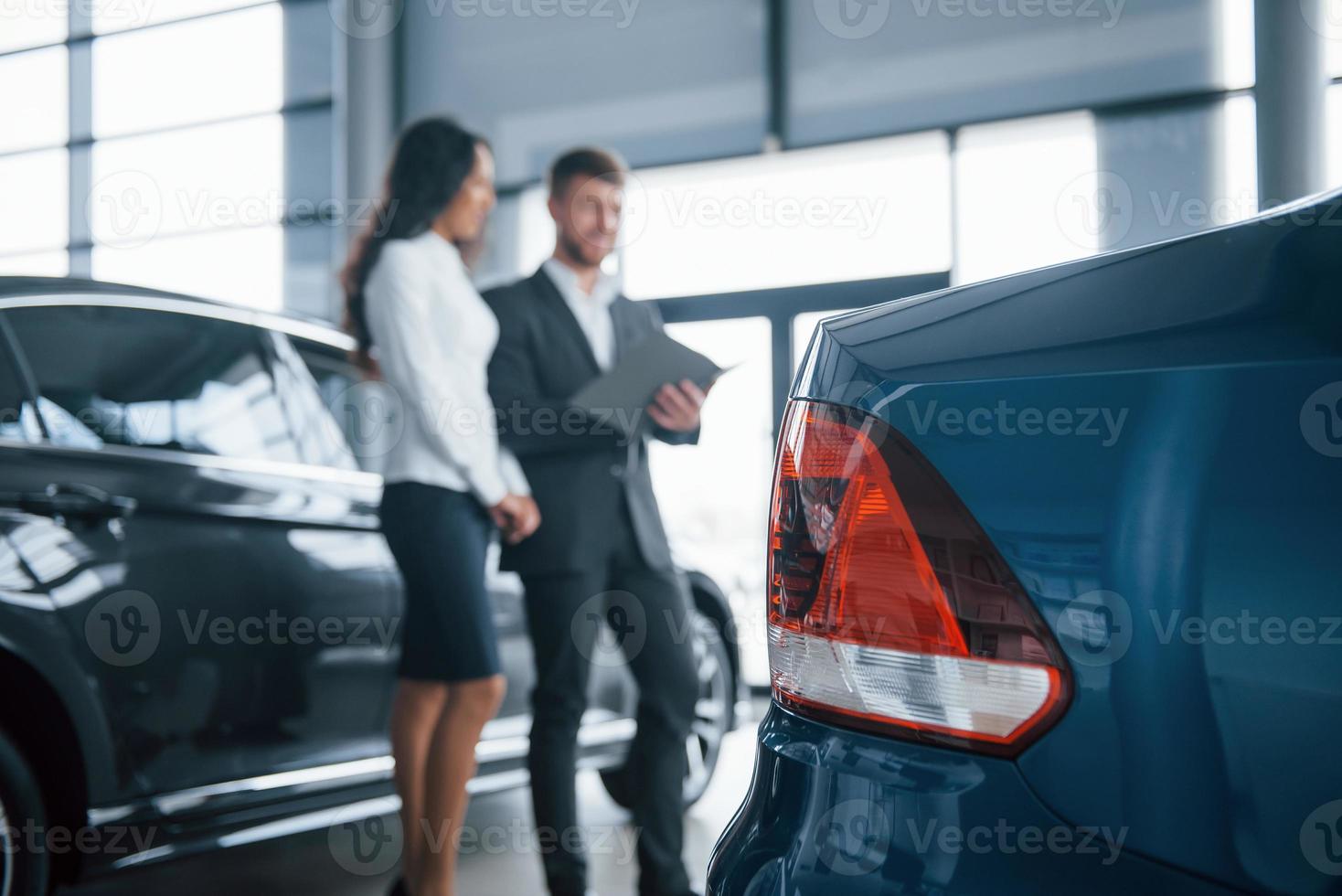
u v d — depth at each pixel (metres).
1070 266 0.75
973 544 0.69
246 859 2.44
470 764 1.80
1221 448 0.64
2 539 1.68
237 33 7.70
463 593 1.77
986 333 0.74
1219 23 5.47
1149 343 0.68
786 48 6.41
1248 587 0.62
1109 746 0.64
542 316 1.92
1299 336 0.65
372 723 2.16
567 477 1.84
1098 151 5.69
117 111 7.93
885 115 6.16
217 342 2.15
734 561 3.08
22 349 1.83
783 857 0.72
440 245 1.83
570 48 6.97
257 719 1.96
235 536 1.97
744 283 6.16
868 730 0.72
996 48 5.91
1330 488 0.62
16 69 8.12
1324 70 5.21
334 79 7.48
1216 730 0.62
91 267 7.95
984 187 5.91
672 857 1.81
